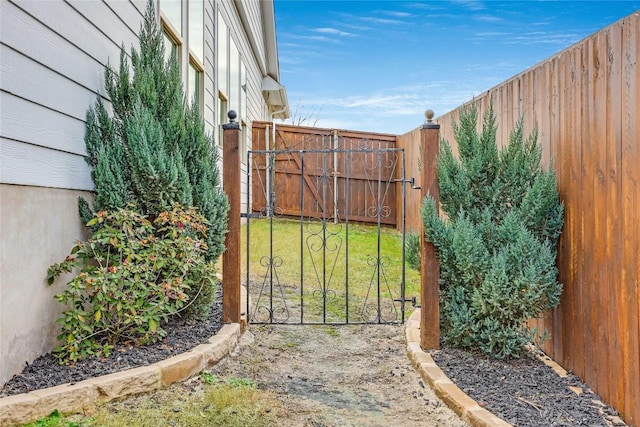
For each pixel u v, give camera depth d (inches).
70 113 111.8
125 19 144.3
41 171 100.2
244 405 99.7
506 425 85.0
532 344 131.4
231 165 145.0
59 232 107.4
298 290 203.8
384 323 159.0
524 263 111.7
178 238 121.3
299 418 96.1
